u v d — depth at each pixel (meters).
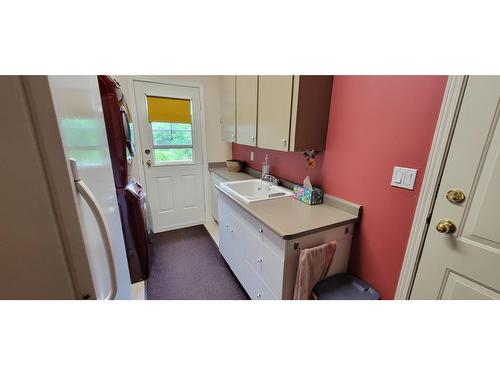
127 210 1.86
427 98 1.00
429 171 1.01
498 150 0.81
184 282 2.03
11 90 0.43
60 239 0.53
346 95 1.39
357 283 1.36
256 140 1.90
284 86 1.47
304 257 1.18
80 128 0.64
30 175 0.47
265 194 2.18
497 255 0.85
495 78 0.79
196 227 3.13
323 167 1.63
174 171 2.92
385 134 1.19
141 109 2.56
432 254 1.04
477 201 0.88
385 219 1.24
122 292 1.03
